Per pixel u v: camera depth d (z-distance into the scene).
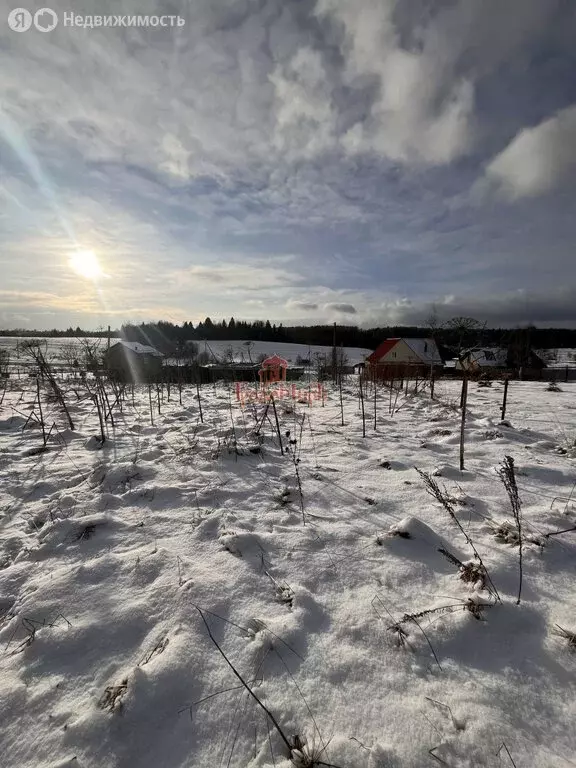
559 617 1.73
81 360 8.40
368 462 3.67
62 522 2.53
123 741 1.27
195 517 2.69
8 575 2.10
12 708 1.38
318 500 2.92
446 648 1.61
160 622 1.75
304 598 1.88
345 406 6.65
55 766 1.19
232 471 3.48
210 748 1.26
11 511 2.83
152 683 1.43
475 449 3.98
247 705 1.38
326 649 1.61
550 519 2.51
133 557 2.20
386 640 1.65
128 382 12.04
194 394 8.69
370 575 2.07
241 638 1.67
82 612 1.80
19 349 7.61
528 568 2.06
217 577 2.02
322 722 1.32
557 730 1.28
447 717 1.33
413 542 2.33
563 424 5.02
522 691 1.41
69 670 1.53
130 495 3.00
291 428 4.95
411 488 3.07
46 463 3.73
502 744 1.23
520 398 7.31
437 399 7.16
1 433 4.88
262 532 2.50
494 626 1.69
